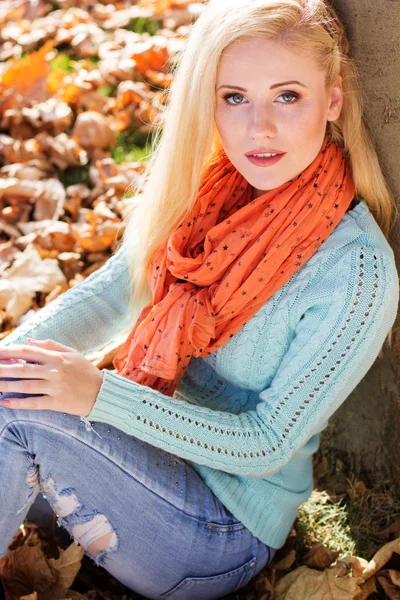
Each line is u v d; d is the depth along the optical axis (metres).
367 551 2.11
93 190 3.39
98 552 1.85
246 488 1.89
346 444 2.35
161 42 3.97
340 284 1.68
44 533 2.11
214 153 1.92
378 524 2.18
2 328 2.86
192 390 1.99
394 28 1.75
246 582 1.95
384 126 1.86
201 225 1.87
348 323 1.67
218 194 1.89
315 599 1.90
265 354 1.80
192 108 1.68
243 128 1.63
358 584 1.95
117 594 2.04
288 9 1.54
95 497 1.76
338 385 1.71
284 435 1.73
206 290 1.81
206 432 1.72
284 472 1.91
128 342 1.94
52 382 1.65
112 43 4.18
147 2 4.47
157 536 1.80
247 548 1.90
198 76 1.63
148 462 1.78
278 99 1.60
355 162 1.80
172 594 1.89
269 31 1.54
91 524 1.80
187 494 1.81
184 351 1.80
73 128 3.64
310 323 1.71
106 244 3.14
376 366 2.16
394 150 1.87
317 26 1.58
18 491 1.72
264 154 1.65
